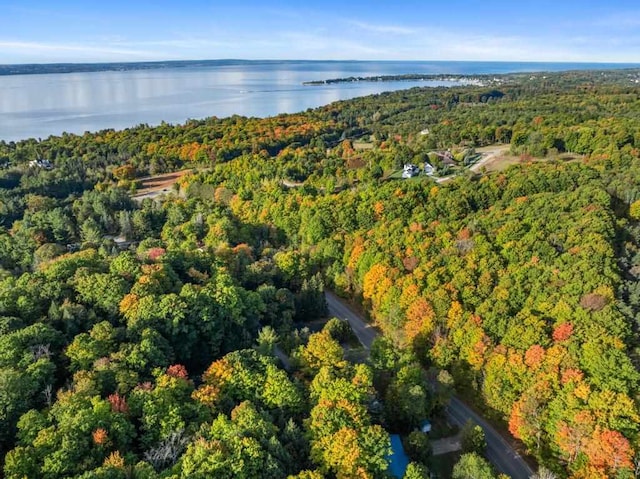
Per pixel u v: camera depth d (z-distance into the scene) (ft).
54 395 203.00
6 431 179.63
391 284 321.52
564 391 215.72
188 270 328.49
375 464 181.78
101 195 531.09
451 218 386.73
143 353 222.48
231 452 169.27
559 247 307.99
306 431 193.67
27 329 225.56
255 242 441.68
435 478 208.03
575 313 247.91
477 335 261.03
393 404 230.68
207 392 205.16
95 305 264.72
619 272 272.92
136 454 176.45
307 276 372.17
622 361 212.02
